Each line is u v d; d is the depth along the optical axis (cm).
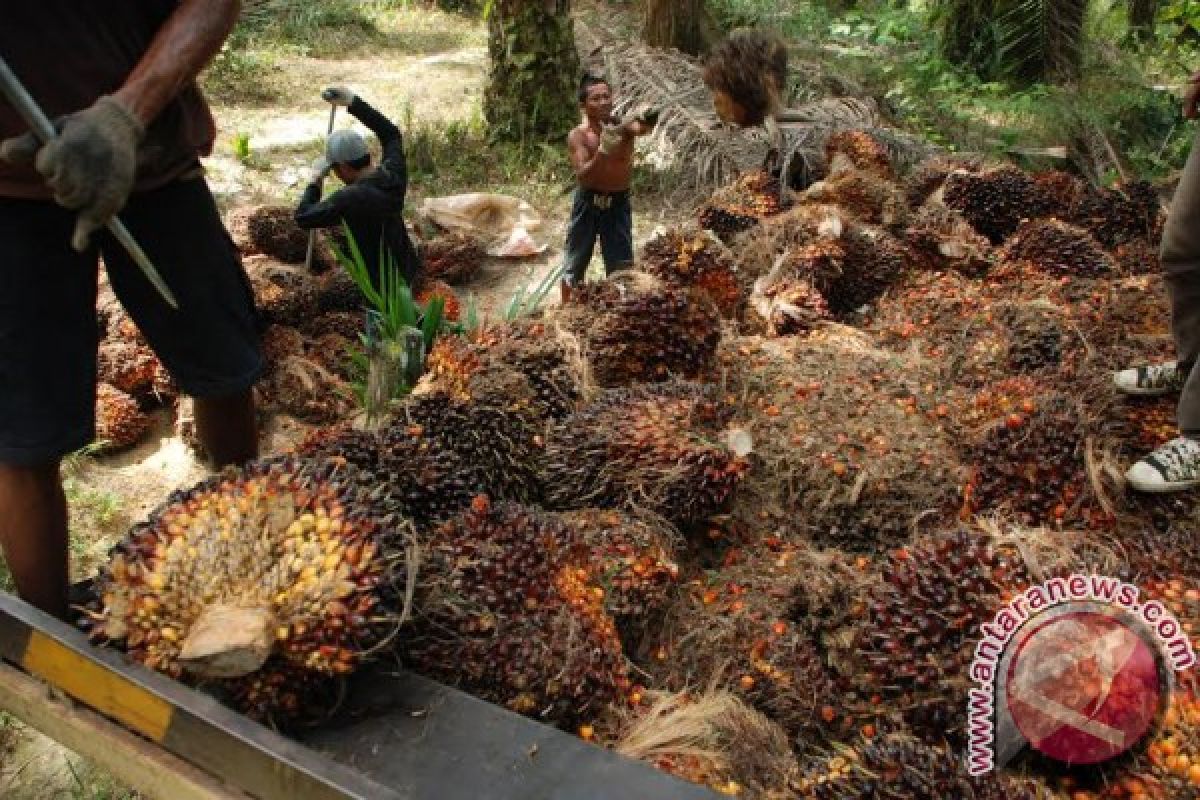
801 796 218
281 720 207
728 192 585
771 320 436
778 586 279
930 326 435
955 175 549
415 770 196
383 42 1270
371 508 215
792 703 250
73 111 231
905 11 1266
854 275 482
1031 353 378
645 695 249
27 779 298
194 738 194
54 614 253
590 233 609
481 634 230
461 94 1070
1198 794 201
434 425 305
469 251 699
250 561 203
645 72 916
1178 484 298
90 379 247
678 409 309
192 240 260
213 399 286
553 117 898
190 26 218
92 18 229
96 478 487
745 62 635
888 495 312
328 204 548
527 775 194
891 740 220
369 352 413
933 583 240
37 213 227
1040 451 303
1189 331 324
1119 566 246
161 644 204
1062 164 852
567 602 243
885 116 926
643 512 291
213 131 269
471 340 351
